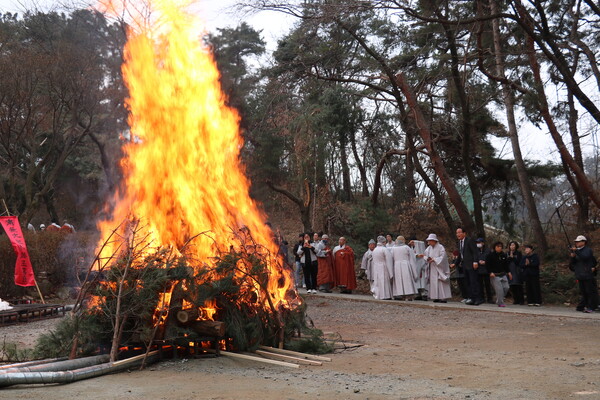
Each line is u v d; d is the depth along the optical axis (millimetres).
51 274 22141
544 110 23938
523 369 8633
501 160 31062
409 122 26719
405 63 26781
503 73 25656
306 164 31891
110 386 7586
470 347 11148
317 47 26344
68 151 32312
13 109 31125
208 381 7855
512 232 33000
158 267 9203
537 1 20516
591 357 9727
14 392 7215
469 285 19891
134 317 9266
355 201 37969
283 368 8891
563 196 36906
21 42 33375
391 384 7652
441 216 37062
